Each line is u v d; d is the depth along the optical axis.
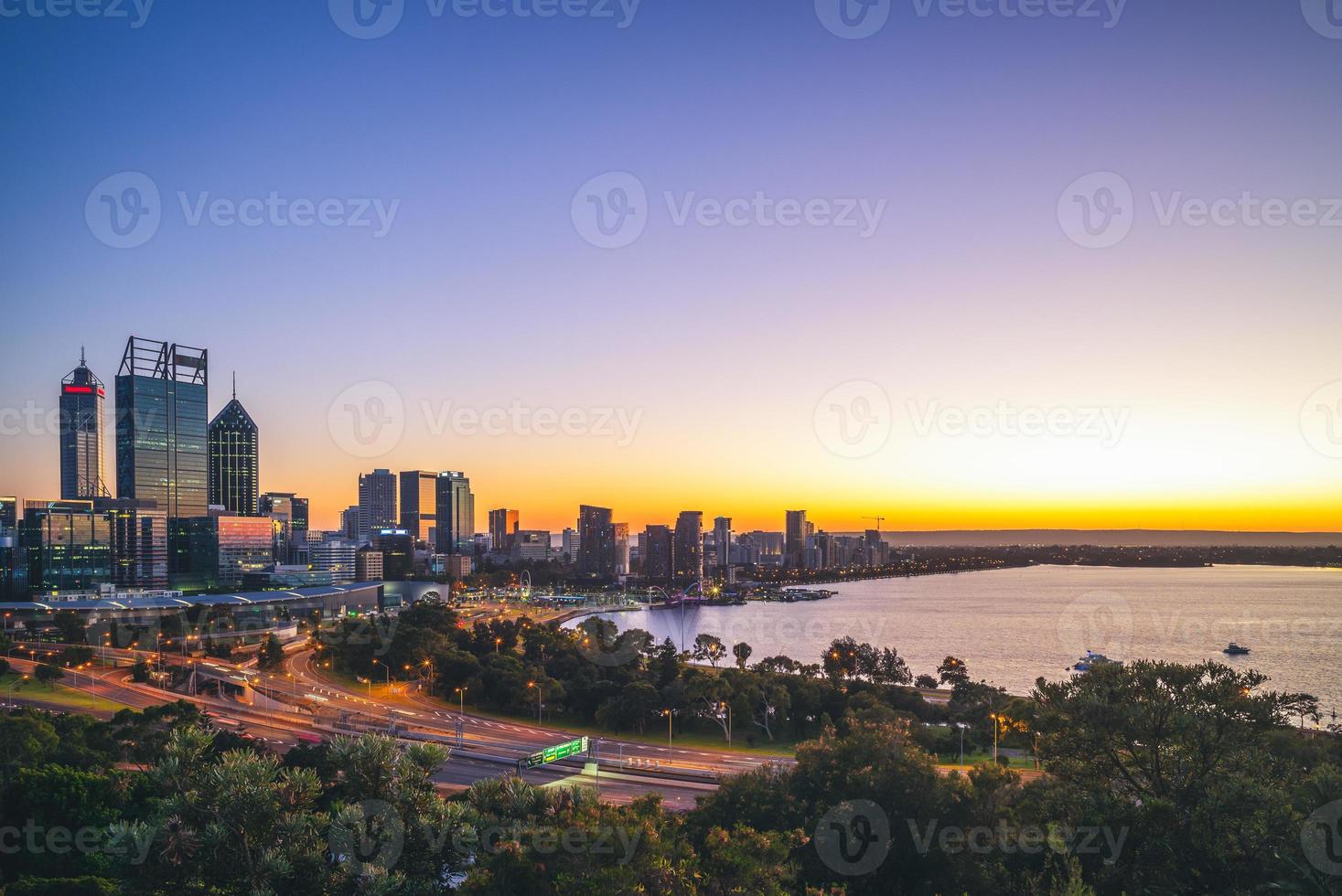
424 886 20.27
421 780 21.27
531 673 162.12
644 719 139.75
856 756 47.50
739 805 47.03
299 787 19.95
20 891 42.47
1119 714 30.64
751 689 142.12
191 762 19.50
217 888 18.78
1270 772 29.48
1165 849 26.30
